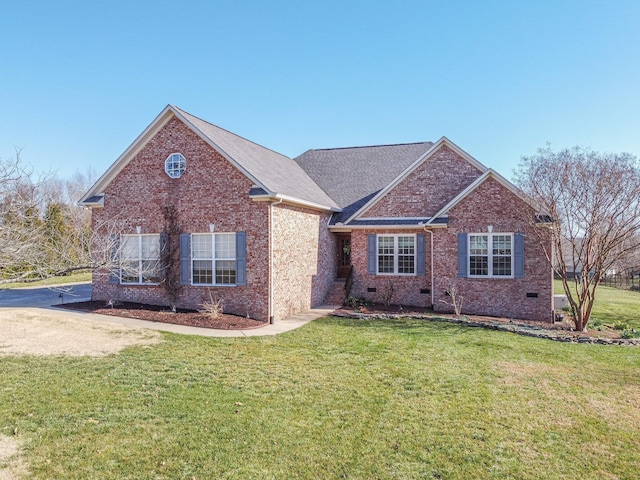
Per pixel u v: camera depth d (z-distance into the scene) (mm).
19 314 15477
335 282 22000
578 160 15500
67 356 10508
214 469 5535
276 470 5539
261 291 16172
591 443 6492
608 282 35406
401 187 20422
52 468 5492
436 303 18344
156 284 17828
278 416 7203
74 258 15547
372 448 6168
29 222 11875
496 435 6672
